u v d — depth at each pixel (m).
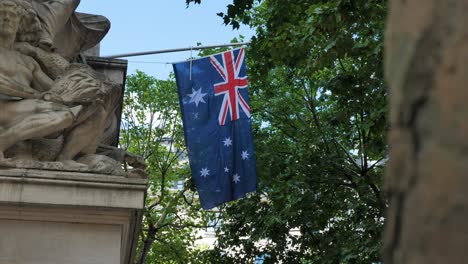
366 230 19.83
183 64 13.77
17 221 8.46
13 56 9.33
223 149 13.61
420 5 0.91
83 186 8.55
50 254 8.42
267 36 16.28
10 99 9.11
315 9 14.49
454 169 0.84
